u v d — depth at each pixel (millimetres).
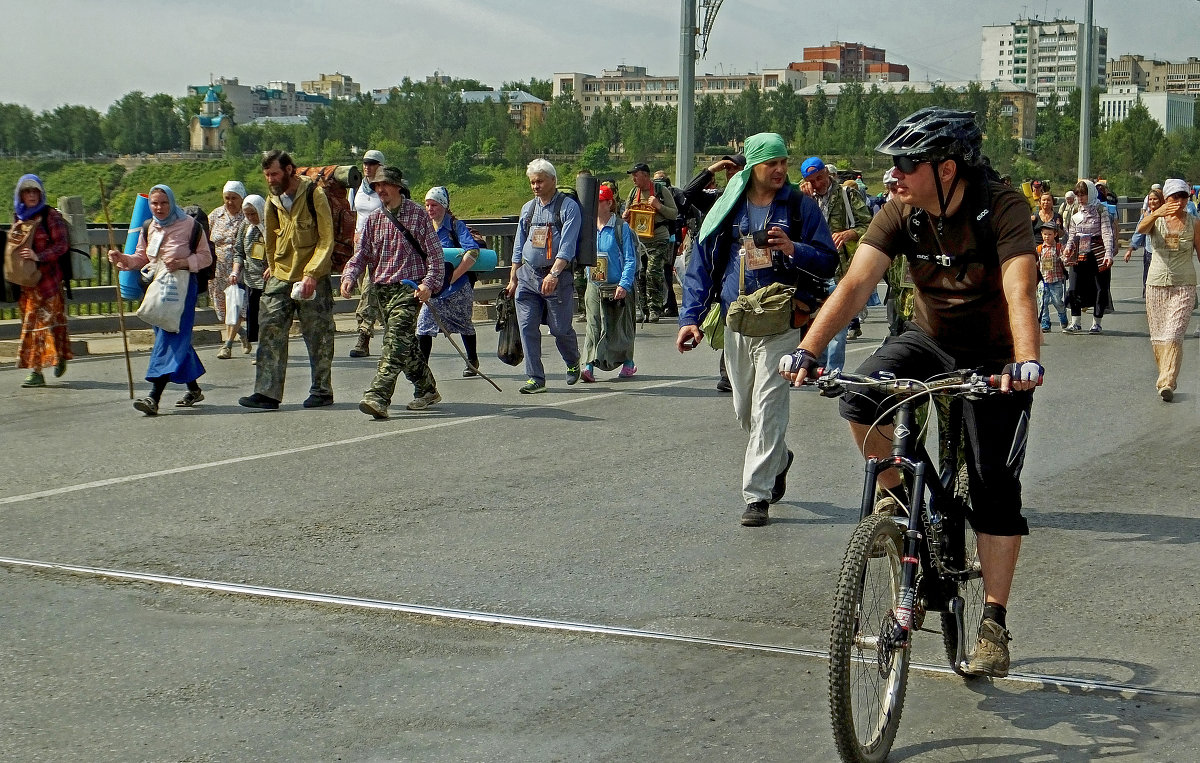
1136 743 5254
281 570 7672
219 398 14469
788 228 8750
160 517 8938
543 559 7914
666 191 23422
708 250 8961
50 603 7078
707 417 13031
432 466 10625
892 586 5230
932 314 5820
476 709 5617
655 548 8164
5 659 6230
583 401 14133
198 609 6980
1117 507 9219
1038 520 8883
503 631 6629
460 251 15453
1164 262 13781
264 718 5531
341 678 5980
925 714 5562
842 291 5652
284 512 9062
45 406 13914
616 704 5664
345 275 13086
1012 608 6992
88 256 15719
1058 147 186250
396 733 5371
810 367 5336
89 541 8312
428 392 13430
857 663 4914
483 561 7863
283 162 13359
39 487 9883
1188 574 7598
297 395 14758
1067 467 10547
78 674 6035
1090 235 20984
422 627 6691
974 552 6699
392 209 12984
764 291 8523
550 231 14594
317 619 6812
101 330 19859
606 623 6727
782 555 8031
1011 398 5562
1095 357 17891
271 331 13648
